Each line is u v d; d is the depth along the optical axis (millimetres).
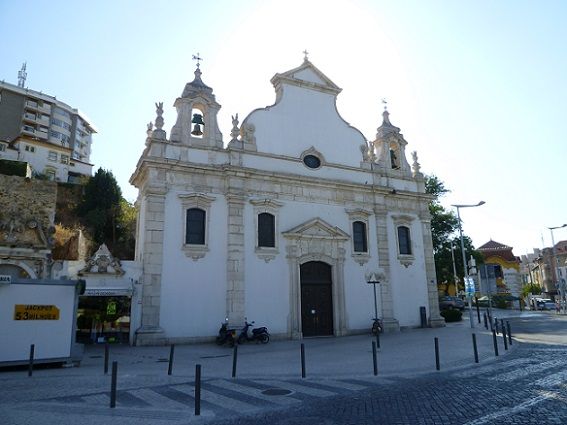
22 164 43594
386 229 28266
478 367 12914
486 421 7168
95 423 7457
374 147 31031
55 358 13500
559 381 10336
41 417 7812
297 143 26578
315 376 12094
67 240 32156
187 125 23703
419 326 27922
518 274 84812
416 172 31141
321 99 28328
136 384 10945
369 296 26375
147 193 21734
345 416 7777
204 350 18578
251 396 9602
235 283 22297
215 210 23078
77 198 53312
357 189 27672
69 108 85250
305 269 25125
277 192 24953
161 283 20953
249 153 24734
